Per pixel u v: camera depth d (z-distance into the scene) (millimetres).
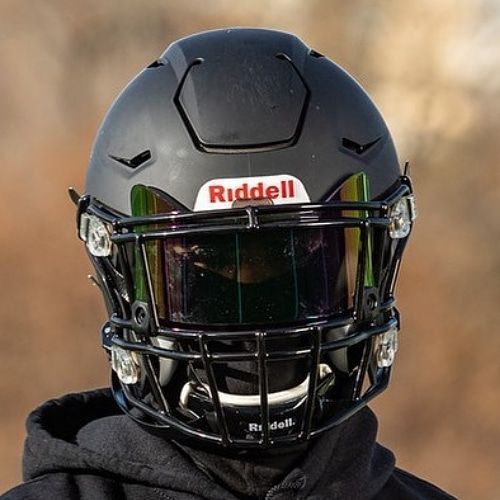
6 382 20797
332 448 4164
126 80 32156
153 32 33281
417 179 30266
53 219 24250
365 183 4102
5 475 18656
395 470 4777
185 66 4176
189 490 3963
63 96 31453
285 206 3896
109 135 4246
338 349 4000
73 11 33281
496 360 21891
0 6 33188
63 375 21047
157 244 3934
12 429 19922
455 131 31594
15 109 30484
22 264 22922
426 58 32906
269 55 4164
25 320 21734
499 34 32969
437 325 22781
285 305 3900
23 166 26641
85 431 4285
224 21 33500
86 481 4035
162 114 4109
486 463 19750
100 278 4254
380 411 20578
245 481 4051
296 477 4020
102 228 4164
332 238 3955
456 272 24688
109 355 4262
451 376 21547
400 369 21641
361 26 33594
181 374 4016
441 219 27656
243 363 3930
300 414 3930
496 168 30203
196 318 3910
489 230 26875
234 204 3961
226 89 4070
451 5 33438
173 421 3939
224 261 3895
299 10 33812
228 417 3904
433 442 20109
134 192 4055
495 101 32219
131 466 4004
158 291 3938
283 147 4008
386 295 4219
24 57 32375
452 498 4738
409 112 32125
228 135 4000
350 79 4332
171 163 4020
